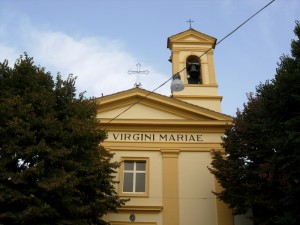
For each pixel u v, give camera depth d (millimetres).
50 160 14008
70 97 16609
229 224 18969
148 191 19750
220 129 21219
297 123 13406
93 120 16547
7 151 13516
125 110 21469
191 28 26203
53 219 13766
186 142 20922
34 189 13367
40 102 15180
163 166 20344
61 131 14773
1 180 13367
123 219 19109
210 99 24172
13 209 13430
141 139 21000
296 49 14688
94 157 15828
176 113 21656
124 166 20531
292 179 14078
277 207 15344
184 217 19188
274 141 14070
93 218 16562
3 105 14125
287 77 13812
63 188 13523
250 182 16938
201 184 19922
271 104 14867
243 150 17500
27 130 13930
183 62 25375
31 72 15844
